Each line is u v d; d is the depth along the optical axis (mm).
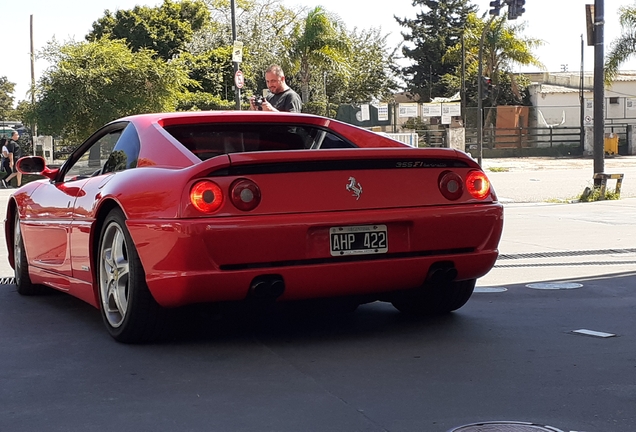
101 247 4723
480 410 3271
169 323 4465
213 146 4980
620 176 16031
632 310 5418
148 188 4320
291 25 51156
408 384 3672
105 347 4512
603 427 3057
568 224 11398
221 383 3736
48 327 5102
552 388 3580
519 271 7266
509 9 25281
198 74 42156
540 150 44250
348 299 4660
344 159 4289
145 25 48938
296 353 4301
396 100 64562
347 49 43156
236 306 4383
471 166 4676
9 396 3572
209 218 4070
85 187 5082
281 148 5145
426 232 4465
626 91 50844
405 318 5203
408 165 4500
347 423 3129
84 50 29766
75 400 3500
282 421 3164
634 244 9070
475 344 4445
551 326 4910
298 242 4188
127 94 30000
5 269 7957
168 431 3074
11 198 6422
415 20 62750
